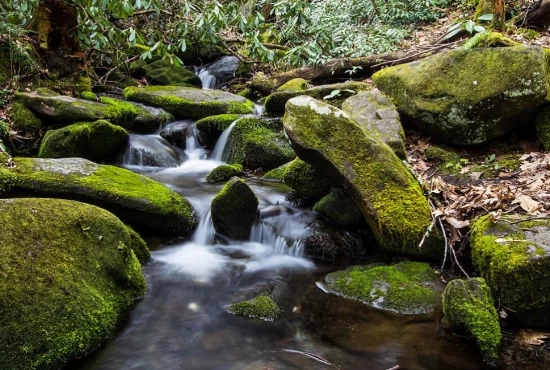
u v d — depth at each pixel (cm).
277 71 893
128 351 272
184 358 267
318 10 927
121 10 561
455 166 444
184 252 401
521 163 419
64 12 683
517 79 423
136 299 323
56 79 686
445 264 339
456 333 276
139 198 399
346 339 279
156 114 681
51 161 429
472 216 348
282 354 269
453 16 848
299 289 344
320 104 384
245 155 576
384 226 350
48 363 240
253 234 426
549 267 264
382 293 314
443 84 474
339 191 416
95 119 573
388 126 462
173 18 814
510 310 275
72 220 301
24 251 266
